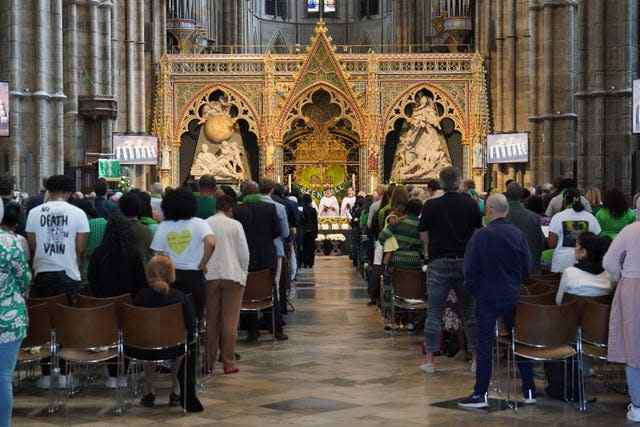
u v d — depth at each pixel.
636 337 11.00
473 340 14.13
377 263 19.16
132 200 13.75
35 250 12.83
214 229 14.08
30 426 11.09
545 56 34.19
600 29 26.30
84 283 14.35
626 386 13.34
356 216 31.58
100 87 34.50
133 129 40.16
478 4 44.94
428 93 42.16
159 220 17.70
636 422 11.20
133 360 12.02
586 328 11.66
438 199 13.89
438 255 13.91
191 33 47.16
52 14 28.98
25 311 9.27
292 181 44.22
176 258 12.94
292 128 43.72
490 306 11.88
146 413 11.74
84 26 34.06
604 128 26.44
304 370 14.57
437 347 14.31
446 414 11.62
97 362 11.88
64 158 33.03
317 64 41.69
